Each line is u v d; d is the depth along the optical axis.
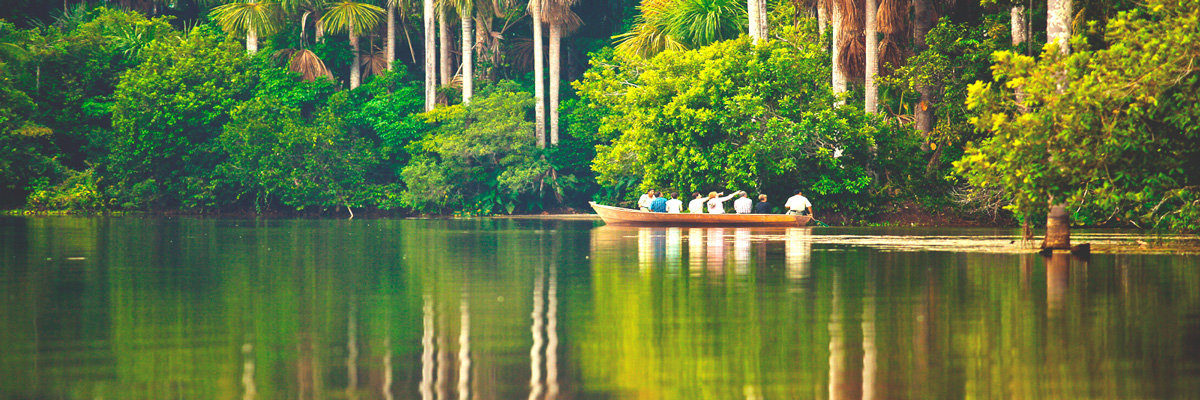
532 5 175.00
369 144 183.25
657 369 25.44
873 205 126.94
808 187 126.88
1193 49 54.56
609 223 126.25
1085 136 58.22
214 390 23.09
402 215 179.88
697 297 39.88
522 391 23.11
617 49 156.62
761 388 23.27
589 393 22.88
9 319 33.91
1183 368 25.12
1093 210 71.62
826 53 136.38
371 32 187.38
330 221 142.50
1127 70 55.59
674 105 121.62
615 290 42.59
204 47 177.50
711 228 112.50
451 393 22.89
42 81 180.75
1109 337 29.55
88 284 45.41
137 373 24.89
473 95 181.50
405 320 33.72
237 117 170.00
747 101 118.56
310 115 185.50
